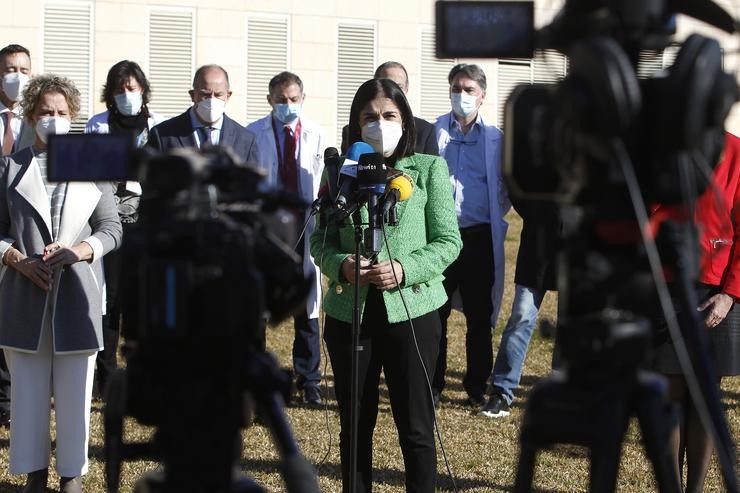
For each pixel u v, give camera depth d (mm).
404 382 5121
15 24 20031
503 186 8539
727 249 5254
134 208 7723
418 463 5121
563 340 2787
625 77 2527
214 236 2717
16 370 5816
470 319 8648
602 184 2760
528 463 2834
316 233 5434
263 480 6512
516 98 2854
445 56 2975
